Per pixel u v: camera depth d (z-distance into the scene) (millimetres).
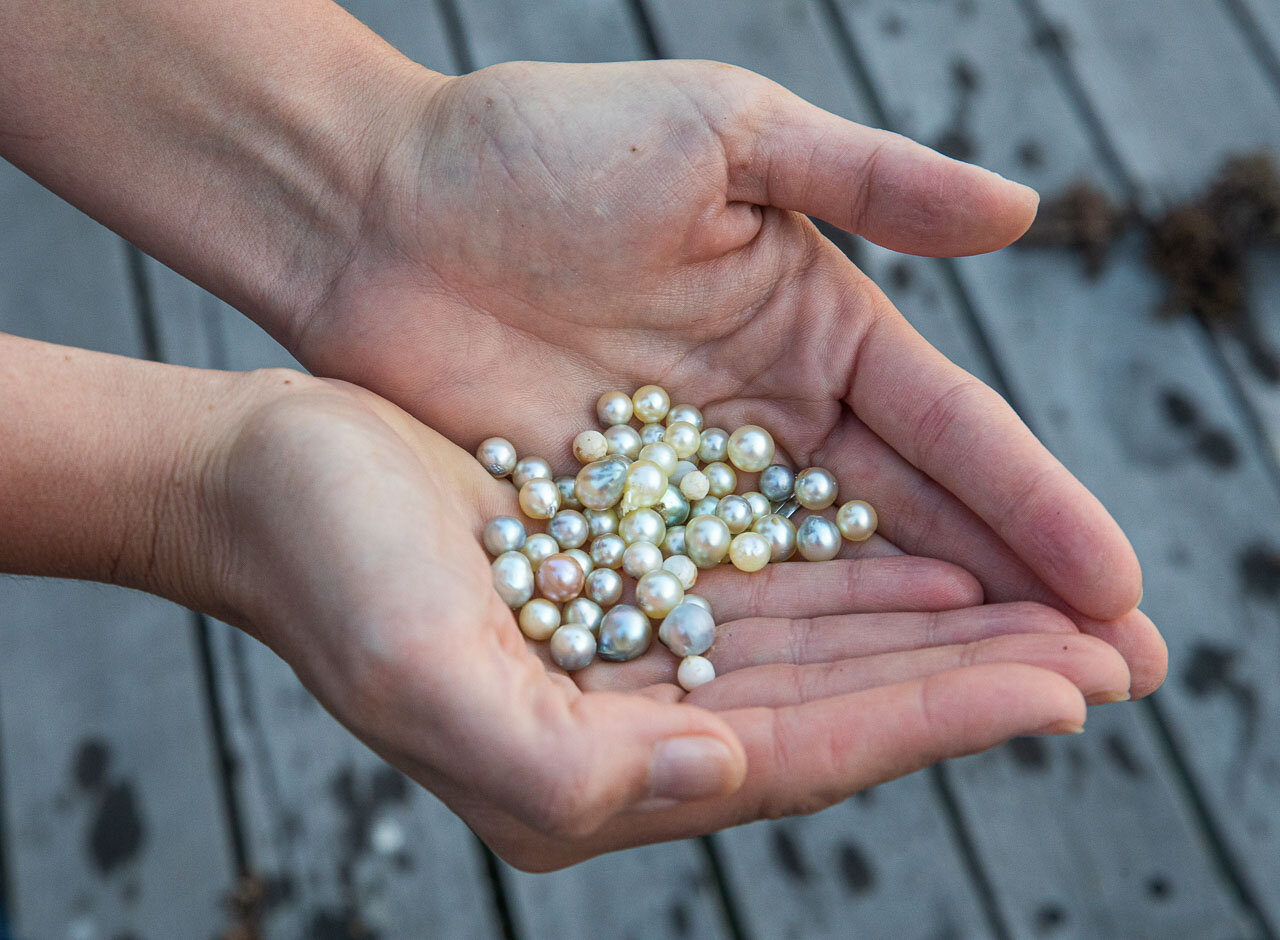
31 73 407
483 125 404
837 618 388
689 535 399
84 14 405
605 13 547
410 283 411
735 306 413
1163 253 514
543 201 401
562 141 399
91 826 463
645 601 390
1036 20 545
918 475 404
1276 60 541
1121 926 451
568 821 345
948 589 387
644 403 419
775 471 412
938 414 395
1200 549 485
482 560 369
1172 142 529
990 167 528
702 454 420
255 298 420
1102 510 377
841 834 460
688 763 343
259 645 478
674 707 350
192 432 374
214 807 465
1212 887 454
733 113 393
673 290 410
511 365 418
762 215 408
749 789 357
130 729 471
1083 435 499
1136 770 464
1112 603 377
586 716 346
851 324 407
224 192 417
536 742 343
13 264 519
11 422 369
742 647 389
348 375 419
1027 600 392
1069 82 539
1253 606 479
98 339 511
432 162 407
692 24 544
